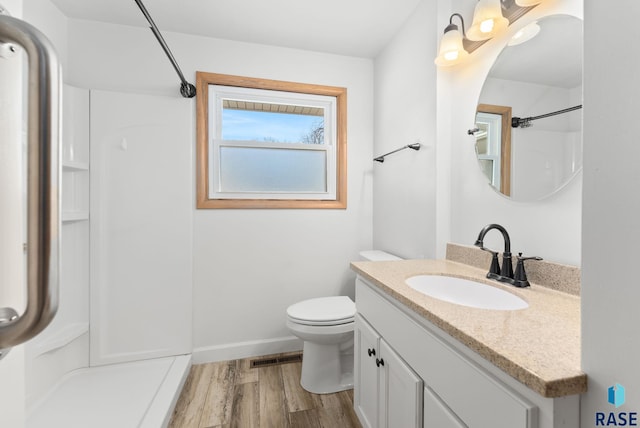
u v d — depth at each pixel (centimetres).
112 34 181
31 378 140
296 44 205
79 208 171
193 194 195
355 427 137
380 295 114
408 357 91
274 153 216
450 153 149
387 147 203
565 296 90
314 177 224
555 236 99
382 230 212
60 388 154
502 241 119
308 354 167
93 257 174
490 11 108
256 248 206
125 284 180
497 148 122
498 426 57
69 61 175
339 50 213
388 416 104
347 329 158
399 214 187
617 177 45
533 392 51
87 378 163
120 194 178
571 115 94
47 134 32
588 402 48
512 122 115
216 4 165
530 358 53
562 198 97
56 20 166
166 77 189
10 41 33
